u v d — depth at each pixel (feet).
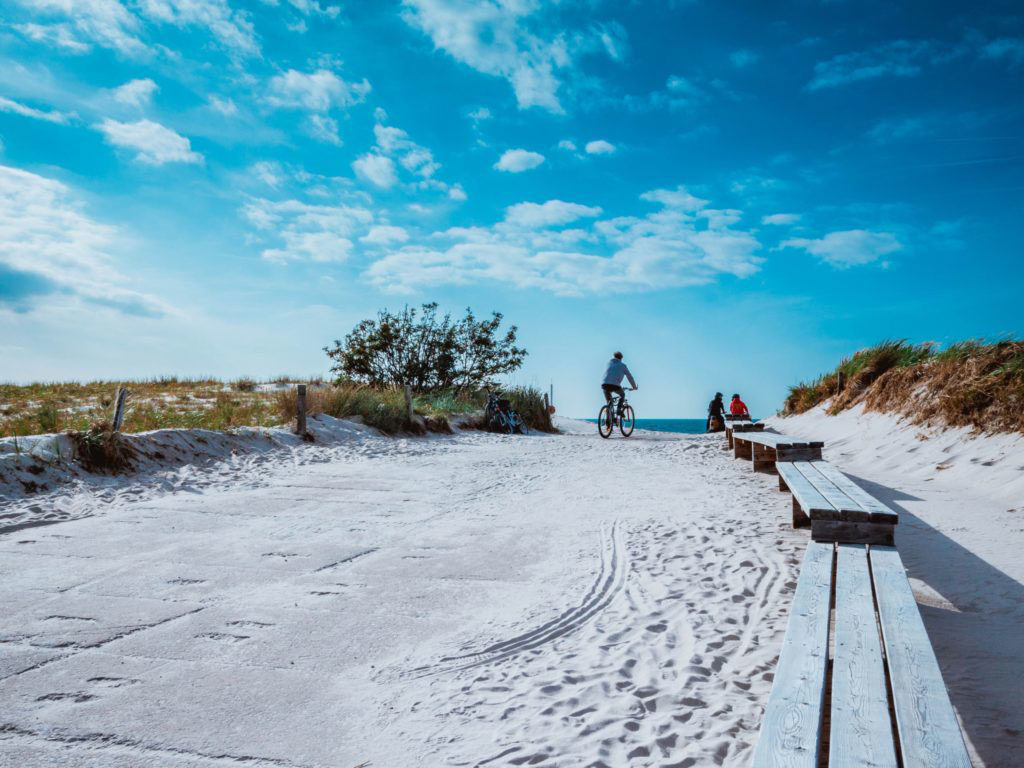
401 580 16.66
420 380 84.12
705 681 10.53
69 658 11.89
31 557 18.60
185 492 28.43
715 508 24.07
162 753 8.83
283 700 10.36
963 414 32.12
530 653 11.98
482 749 8.75
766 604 13.97
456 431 64.13
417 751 8.80
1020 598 13.70
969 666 10.80
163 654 12.12
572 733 9.02
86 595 15.39
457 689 10.62
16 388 62.59
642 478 32.60
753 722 9.18
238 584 16.31
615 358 62.54
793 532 20.02
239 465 34.60
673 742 8.71
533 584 16.26
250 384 75.15
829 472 21.50
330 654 12.16
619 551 18.88
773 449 32.76
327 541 20.63
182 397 60.18
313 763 8.59
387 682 10.99
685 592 14.96
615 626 13.15
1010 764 8.16
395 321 84.99
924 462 30.42
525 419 81.05
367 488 30.07
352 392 56.39
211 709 10.05
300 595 15.51
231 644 12.60
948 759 5.91
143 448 32.17
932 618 12.93
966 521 20.33
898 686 7.36
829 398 60.29
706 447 46.98
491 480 32.65
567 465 38.29
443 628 13.43
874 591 11.32
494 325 87.15
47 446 28.37
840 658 8.11
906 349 52.03
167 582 16.43
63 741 9.11
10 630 13.20
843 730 6.46
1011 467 25.34
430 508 25.89
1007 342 35.35
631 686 10.46
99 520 23.20
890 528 14.25
